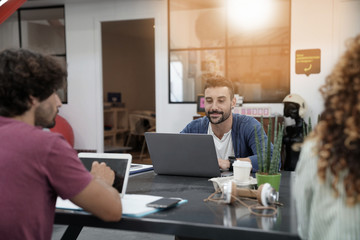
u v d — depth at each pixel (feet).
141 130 27.55
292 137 16.52
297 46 18.16
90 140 22.16
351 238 2.93
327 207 3.04
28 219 3.77
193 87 20.04
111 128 28.02
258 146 5.42
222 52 19.38
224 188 4.81
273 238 3.70
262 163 5.44
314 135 3.24
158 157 6.97
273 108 18.72
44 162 3.79
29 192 3.76
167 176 6.93
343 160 2.88
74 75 22.20
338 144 2.91
